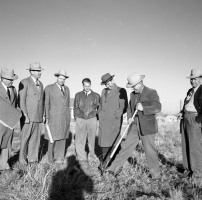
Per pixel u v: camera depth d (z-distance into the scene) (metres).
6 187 4.24
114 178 4.86
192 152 4.84
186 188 4.36
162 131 11.30
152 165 4.89
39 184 4.25
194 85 4.92
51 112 6.09
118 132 6.18
